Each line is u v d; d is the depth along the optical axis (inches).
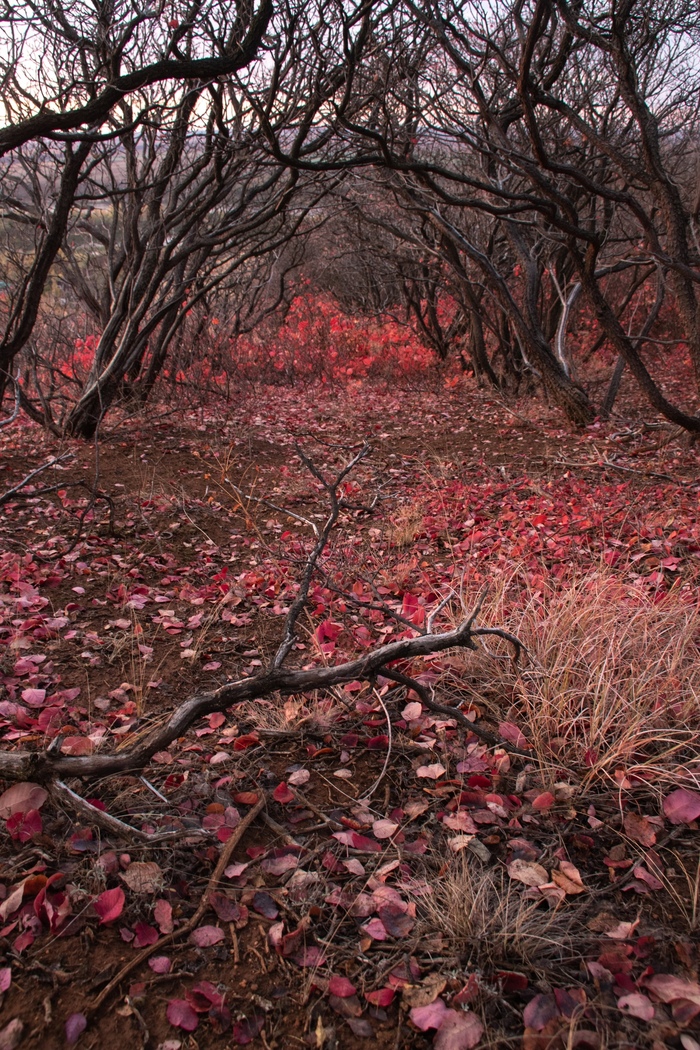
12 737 98.1
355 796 91.7
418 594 155.9
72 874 75.5
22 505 199.2
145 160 267.6
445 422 362.9
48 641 128.3
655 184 239.5
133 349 290.0
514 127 355.3
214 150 247.0
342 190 407.2
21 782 82.0
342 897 75.3
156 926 71.5
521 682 107.7
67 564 163.0
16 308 236.2
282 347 508.4
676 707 104.6
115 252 311.0
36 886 72.8
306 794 91.7
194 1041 61.6
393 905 74.0
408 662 119.7
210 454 274.7
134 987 65.1
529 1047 61.1
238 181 283.9
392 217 470.6
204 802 88.7
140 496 212.8
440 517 211.2
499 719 106.7
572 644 115.4
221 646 132.1
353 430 345.7
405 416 379.9
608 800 91.3
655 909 75.6
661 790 90.3
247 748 99.7
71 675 118.3
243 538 195.8
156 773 93.7
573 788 92.3
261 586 159.0
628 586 137.0
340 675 91.7
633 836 84.7
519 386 436.1
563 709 103.3
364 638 130.7
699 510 199.9
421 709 108.3
